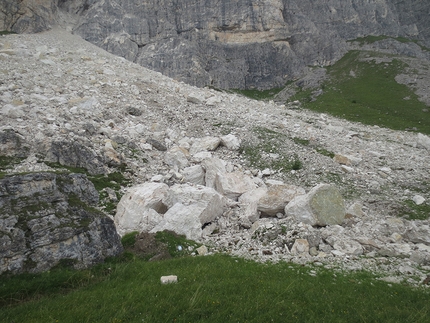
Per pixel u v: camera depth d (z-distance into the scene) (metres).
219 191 23.62
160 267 13.55
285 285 12.03
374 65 88.81
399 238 17.61
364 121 56.00
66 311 9.79
